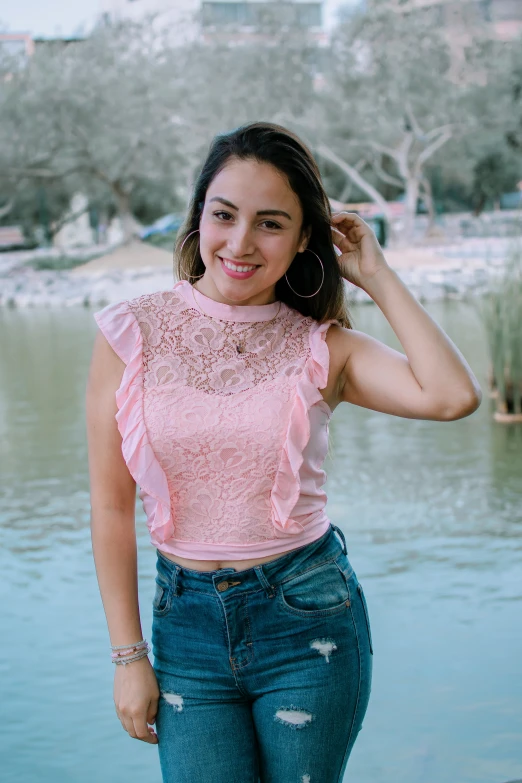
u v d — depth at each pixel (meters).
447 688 2.80
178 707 1.41
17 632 3.33
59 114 25.62
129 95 25.62
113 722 2.71
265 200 1.41
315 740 1.39
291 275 1.55
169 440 1.38
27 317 18.08
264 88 26.47
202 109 25.64
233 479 1.40
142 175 27.61
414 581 3.71
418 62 25.36
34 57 26.36
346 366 1.53
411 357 1.47
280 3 27.50
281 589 1.41
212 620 1.40
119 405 1.41
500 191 32.69
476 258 20.41
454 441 6.29
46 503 5.05
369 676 1.48
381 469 5.61
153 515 1.43
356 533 4.38
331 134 26.73
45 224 32.59
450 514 4.62
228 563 1.41
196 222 1.55
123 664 1.44
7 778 2.40
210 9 29.48
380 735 2.55
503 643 3.09
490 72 26.12
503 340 6.87
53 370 10.36
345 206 30.27
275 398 1.42
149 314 1.45
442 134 27.50
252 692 1.42
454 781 2.28
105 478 1.46
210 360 1.43
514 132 29.36
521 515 4.55
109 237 37.72
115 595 1.45
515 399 6.83
